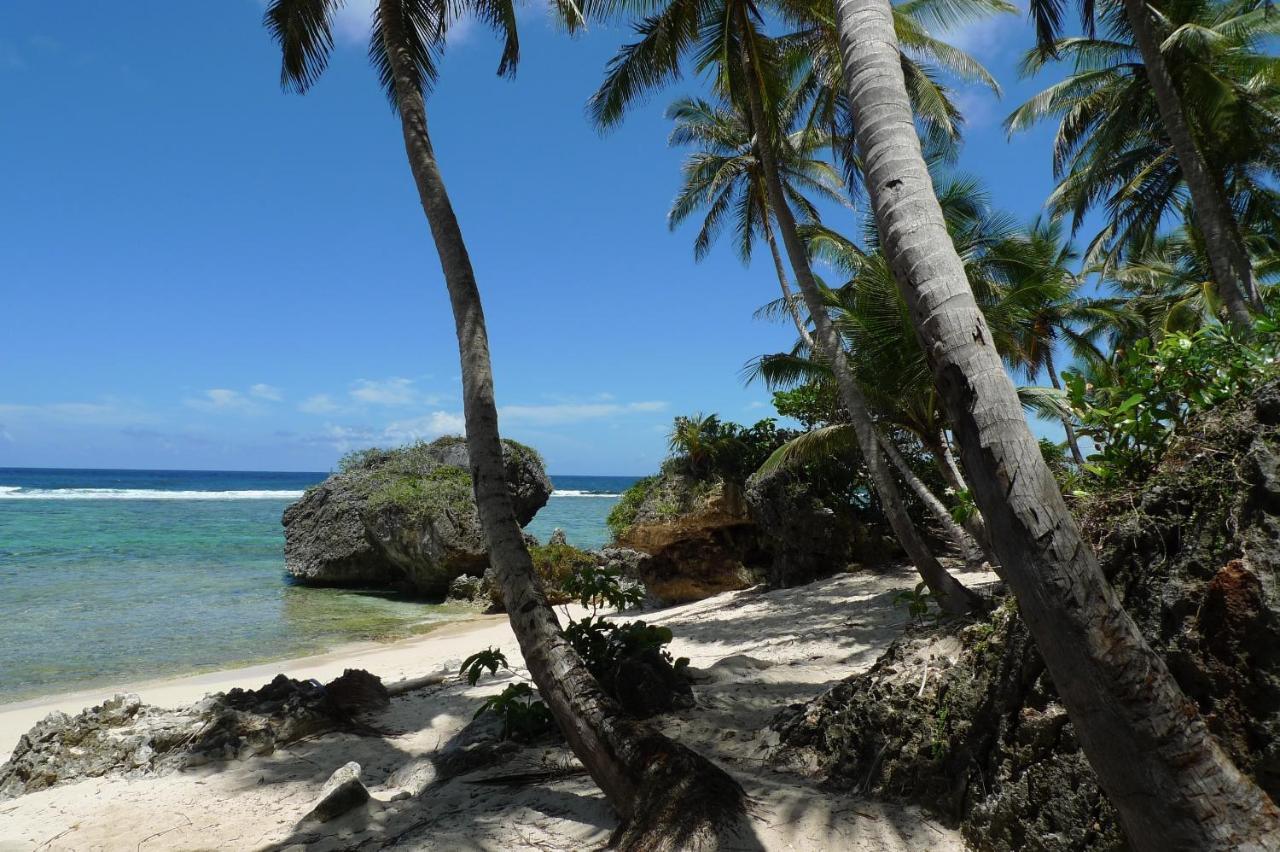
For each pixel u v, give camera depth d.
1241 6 15.94
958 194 15.95
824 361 13.44
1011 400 2.60
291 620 18.59
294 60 9.12
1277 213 18.62
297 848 4.48
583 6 10.14
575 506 76.62
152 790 5.91
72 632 16.12
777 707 6.57
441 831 4.38
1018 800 3.32
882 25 3.37
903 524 9.84
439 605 22.11
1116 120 16.27
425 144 6.91
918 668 4.38
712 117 19.92
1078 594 2.36
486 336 5.92
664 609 19.06
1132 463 4.00
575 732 4.50
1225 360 3.94
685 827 3.72
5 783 6.56
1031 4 11.73
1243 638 2.81
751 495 19.00
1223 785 2.26
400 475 26.62
